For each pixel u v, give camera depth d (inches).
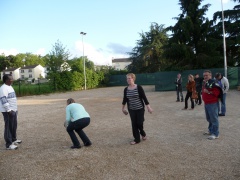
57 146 249.1
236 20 1220.5
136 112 246.1
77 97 853.2
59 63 1258.0
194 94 458.0
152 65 1973.4
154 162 196.1
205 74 257.1
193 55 1157.7
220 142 243.3
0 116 465.7
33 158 214.1
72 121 232.8
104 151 227.3
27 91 1010.7
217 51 1168.2
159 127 321.4
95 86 1531.7
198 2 1176.2
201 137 264.4
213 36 1254.9
